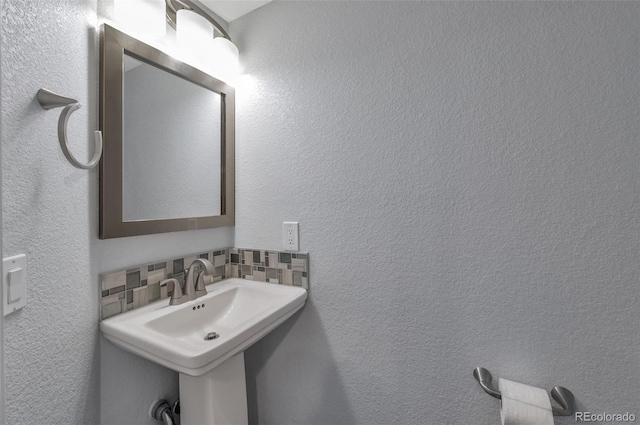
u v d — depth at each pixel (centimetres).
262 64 127
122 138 90
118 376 91
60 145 67
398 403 102
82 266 79
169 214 107
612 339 75
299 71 118
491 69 87
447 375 95
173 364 72
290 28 120
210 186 124
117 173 88
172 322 95
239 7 127
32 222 64
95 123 84
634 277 73
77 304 78
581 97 77
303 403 120
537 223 82
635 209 73
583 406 79
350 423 111
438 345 96
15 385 60
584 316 78
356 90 107
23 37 61
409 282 99
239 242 133
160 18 95
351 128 108
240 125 133
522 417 74
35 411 65
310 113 116
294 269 119
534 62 82
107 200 86
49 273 69
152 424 102
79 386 78
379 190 103
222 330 107
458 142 91
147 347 76
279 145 122
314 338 117
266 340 129
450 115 92
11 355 59
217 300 112
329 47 112
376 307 105
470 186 90
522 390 80
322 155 113
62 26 73
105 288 87
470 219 90
